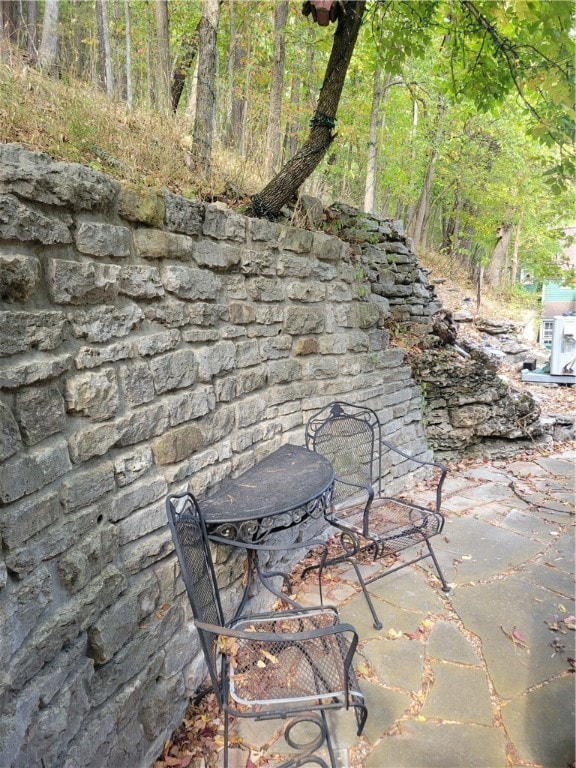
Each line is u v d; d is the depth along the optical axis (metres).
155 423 1.72
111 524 1.49
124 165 2.34
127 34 4.60
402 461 3.76
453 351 4.71
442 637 2.12
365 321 3.39
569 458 4.37
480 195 10.45
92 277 1.44
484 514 3.29
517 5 2.54
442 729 1.67
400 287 4.62
